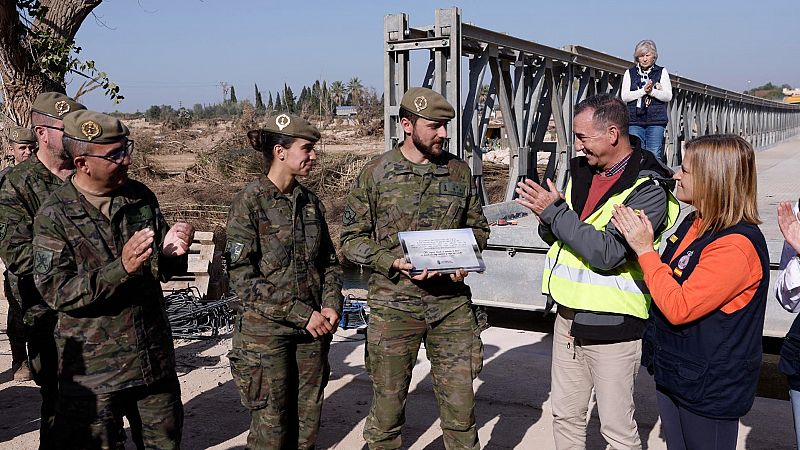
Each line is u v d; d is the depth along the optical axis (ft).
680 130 35.40
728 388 7.94
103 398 8.86
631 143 9.87
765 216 21.06
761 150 57.98
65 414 8.91
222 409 14.60
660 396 8.73
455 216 10.62
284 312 9.85
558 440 10.56
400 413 10.82
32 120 10.84
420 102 10.10
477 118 19.76
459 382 10.57
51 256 8.59
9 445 13.00
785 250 8.80
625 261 9.27
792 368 8.49
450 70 17.02
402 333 10.55
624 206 8.84
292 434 10.71
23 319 10.96
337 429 13.51
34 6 23.56
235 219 9.93
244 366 10.09
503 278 17.51
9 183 10.51
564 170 23.25
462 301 10.62
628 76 21.33
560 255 10.04
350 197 10.88
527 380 15.26
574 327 9.71
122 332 8.98
